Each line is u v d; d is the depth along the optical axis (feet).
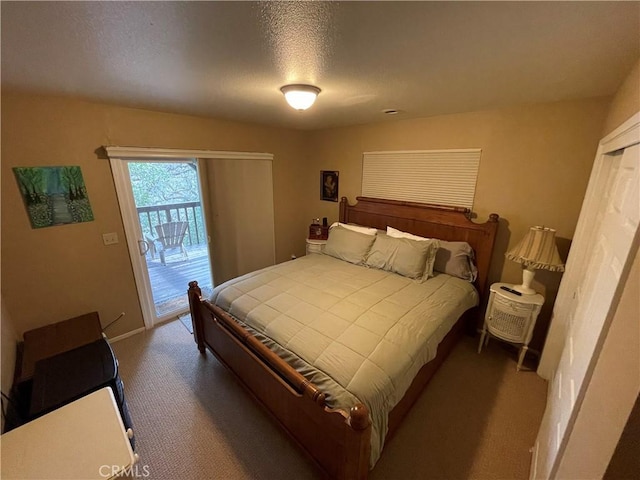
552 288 7.76
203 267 14.80
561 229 7.39
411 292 7.39
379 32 3.40
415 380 5.80
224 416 6.15
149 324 9.46
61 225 7.22
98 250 7.94
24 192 6.56
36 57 4.13
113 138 7.65
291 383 4.93
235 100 6.94
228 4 2.75
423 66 4.61
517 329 7.27
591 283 4.53
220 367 7.66
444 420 6.01
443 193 9.29
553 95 6.35
